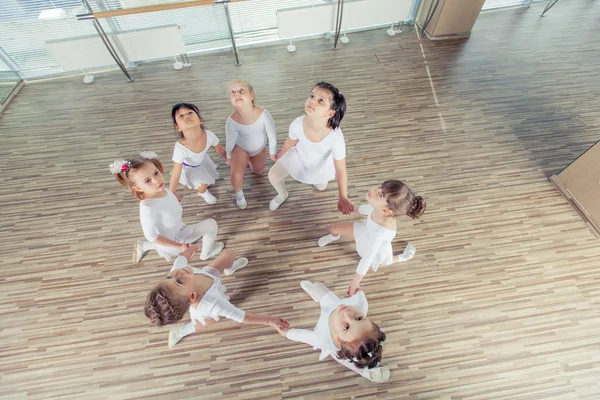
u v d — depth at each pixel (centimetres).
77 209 256
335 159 204
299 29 356
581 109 314
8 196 263
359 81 346
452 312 208
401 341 198
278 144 294
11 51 326
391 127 304
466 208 252
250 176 278
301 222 250
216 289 166
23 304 213
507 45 380
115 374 190
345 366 189
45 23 309
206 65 368
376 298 214
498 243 235
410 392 183
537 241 235
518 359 192
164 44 335
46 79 360
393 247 235
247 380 188
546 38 387
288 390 185
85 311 211
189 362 193
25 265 229
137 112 323
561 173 257
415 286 218
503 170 273
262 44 388
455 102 324
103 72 366
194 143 203
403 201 159
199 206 258
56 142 300
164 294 137
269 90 340
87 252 235
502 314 207
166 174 276
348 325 142
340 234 220
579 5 426
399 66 362
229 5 339
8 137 305
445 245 235
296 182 273
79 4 301
